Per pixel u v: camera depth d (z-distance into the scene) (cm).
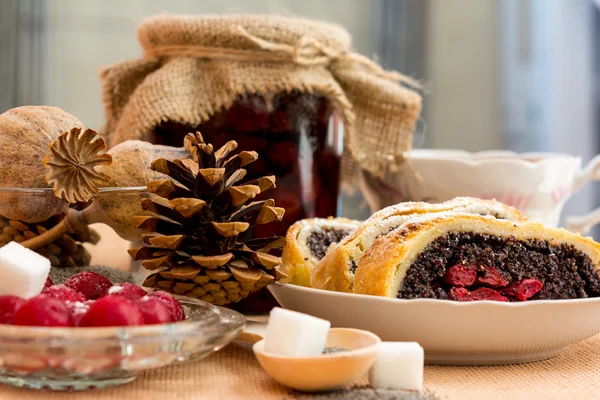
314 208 57
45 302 40
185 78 55
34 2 138
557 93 150
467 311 43
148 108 55
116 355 39
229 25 55
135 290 44
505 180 58
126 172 50
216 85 55
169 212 47
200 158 47
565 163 59
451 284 47
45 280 44
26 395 40
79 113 142
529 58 152
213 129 55
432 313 44
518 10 152
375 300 44
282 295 48
